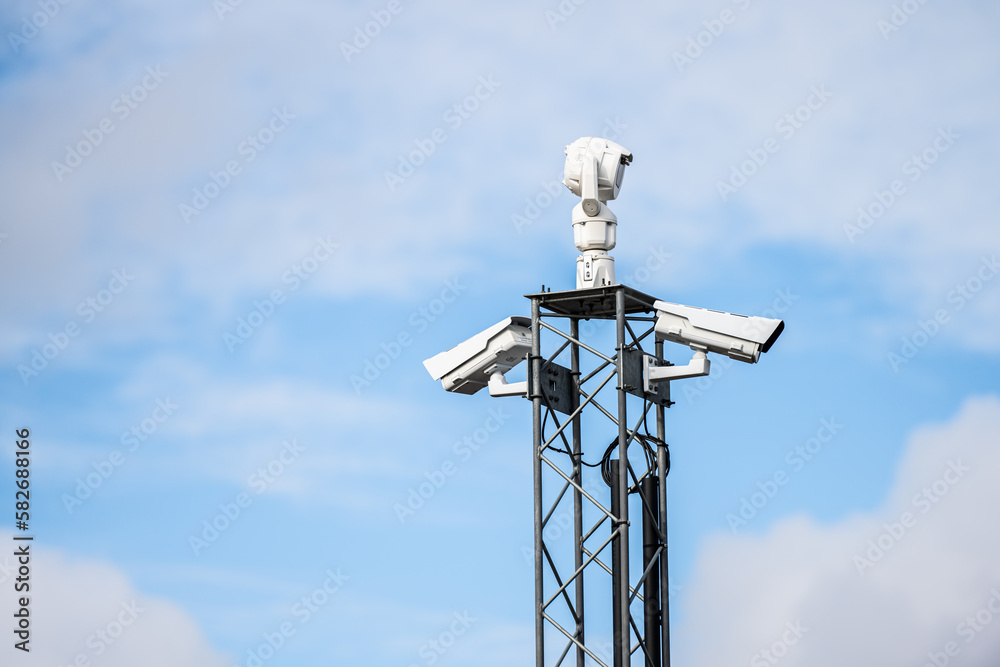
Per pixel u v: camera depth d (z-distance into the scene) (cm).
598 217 2892
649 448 2941
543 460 2808
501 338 2941
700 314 2806
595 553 2789
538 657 2759
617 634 2817
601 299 2853
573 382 2964
